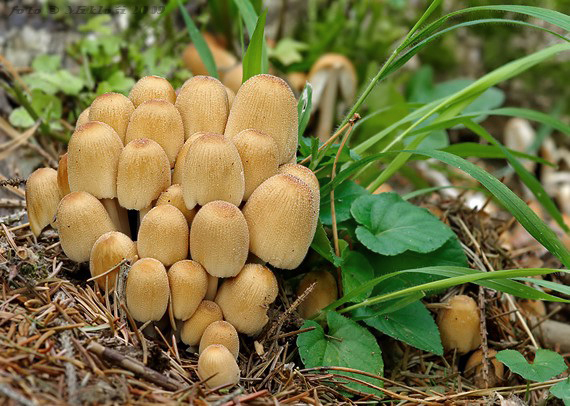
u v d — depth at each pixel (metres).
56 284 0.29
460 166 0.29
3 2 0.48
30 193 0.29
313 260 0.33
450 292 0.35
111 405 0.24
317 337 0.30
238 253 0.27
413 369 0.33
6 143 0.39
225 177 0.27
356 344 0.30
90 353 0.25
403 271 0.29
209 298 0.28
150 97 0.30
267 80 0.29
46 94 0.42
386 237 0.32
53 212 0.30
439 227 0.33
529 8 0.30
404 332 0.31
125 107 0.29
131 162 0.27
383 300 0.30
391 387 0.31
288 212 0.27
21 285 0.28
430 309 0.34
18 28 0.47
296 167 0.29
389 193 0.34
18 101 0.42
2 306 0.27
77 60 0.46
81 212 0.27
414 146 0.35
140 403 0.24
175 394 0.25
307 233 0.28
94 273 0.28
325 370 0.29
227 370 0.26
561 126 0.35
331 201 0.32
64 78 0.43
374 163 0.38
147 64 0.47
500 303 0.36
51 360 0.25
